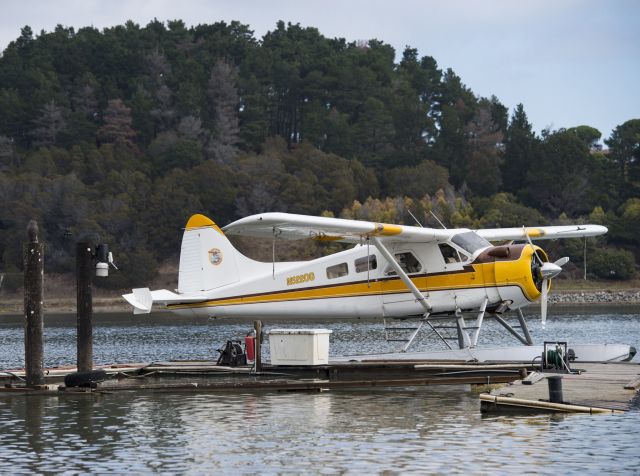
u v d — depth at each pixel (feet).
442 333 236.43
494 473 70.44
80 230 599.98
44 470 75.15
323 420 94.07
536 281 122.72
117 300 546.26
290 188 637.71
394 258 126.11
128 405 107.55
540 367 113.09
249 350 131.03
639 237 588.91
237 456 78.38
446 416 94.02
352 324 314.96
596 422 85.25
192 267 142.61
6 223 624.18
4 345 235.81
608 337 216.74
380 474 71.10
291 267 135.23
